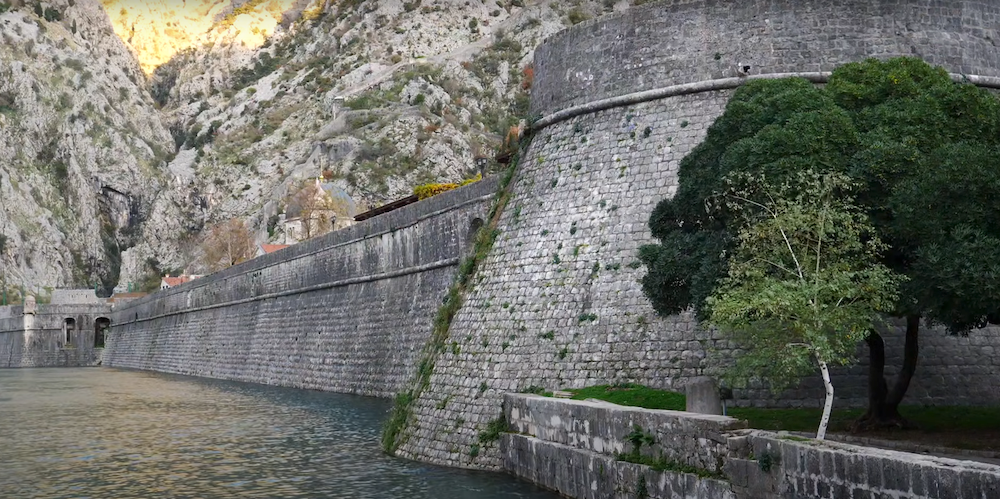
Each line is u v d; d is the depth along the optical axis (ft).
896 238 70.95
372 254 192.75
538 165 109.40
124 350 407.23
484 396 98.58
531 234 104.73
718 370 87.30
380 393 181.68
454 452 97.86
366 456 111.14
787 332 67.15
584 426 76.38
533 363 96.89
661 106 101.50
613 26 106.22
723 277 74.74
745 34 99.14
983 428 74.90
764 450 55.36
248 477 102.12
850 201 70.64
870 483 47.78
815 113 75.25
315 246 221.05
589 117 106.63
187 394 220.84
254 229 652.07
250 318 260.01
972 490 42.78
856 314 66.03
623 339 92.79
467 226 156.04
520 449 87.30
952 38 96.63
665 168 98.17
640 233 96.53
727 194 75.72
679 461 63.62
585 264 98.32
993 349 89.30
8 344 459.32
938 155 69.51
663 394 84.84
